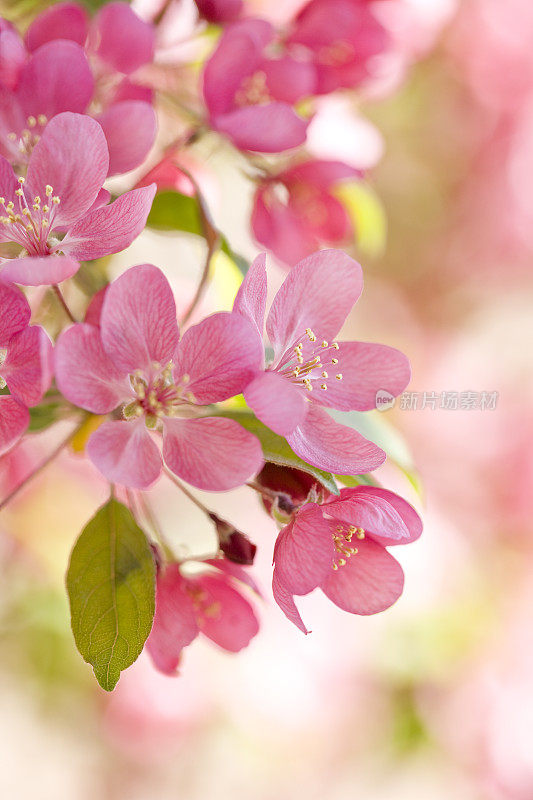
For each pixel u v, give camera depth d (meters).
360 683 0.98
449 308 1.39
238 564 0.50
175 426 0.48
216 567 0.50
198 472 0.47
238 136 0.55
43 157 0.49
